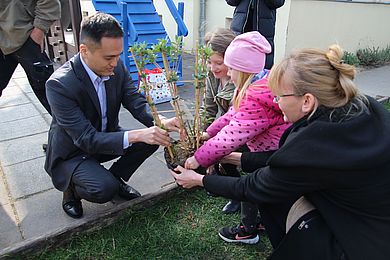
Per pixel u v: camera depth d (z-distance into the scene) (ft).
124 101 6.60
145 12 14.58
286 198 3.93
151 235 6.07
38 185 7.52
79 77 5.55
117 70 6.21
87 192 5.77
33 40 8.14
